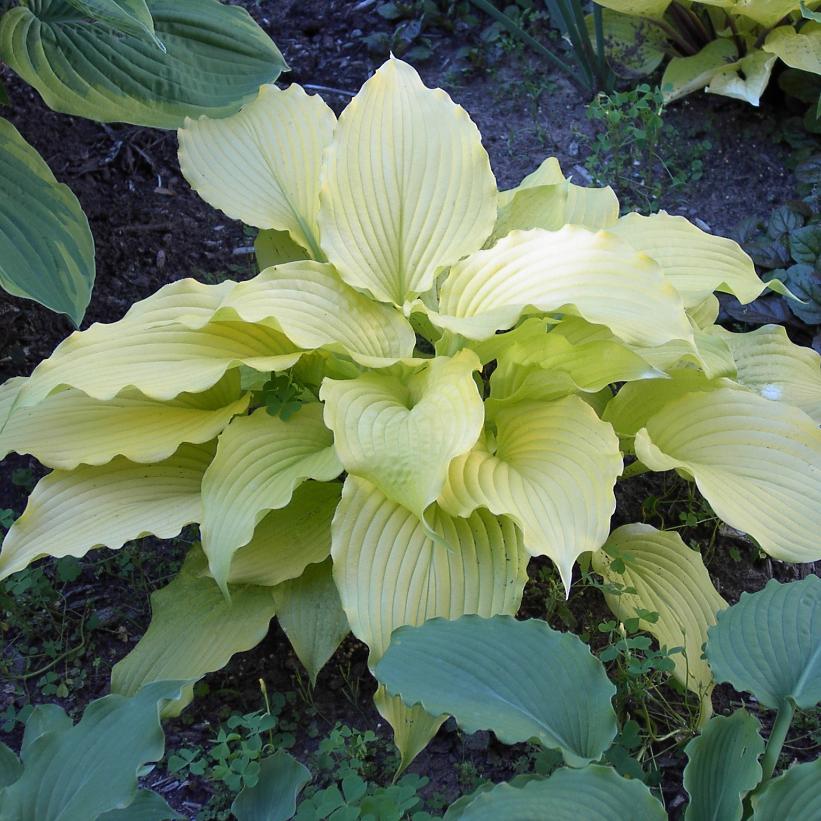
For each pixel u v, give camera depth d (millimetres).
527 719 919
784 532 1056
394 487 986
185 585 1125
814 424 1104
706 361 1136
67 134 1544
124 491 1104
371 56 1707
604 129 1602
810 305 1381
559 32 1716
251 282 1105
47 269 1203
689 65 1583
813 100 1570
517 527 1052
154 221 1502
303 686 1129
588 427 1060
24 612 1185
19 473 1276
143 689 909
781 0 1475
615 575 1128
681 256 1201
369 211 1167
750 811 926
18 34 1326
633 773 993
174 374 1074
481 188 1179
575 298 1065
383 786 1058
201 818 1037
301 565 1091
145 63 1324
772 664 969
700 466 1106
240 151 1281
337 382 1054
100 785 856
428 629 962
